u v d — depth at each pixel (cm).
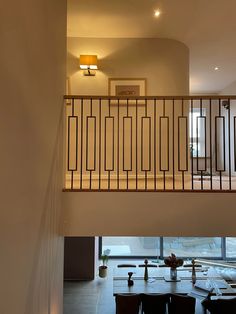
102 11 414
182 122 507
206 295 500
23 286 196
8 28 160
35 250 226
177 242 873
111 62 504
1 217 154
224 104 796
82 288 671
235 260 855
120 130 498
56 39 300
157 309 476
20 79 184
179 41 513
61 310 340
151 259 852
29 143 207
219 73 690
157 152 499
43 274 252
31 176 213
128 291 513
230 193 335
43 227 250
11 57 166
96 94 498
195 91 859
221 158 828
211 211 335
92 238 729
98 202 337
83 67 493
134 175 495
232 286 585
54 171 294
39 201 237
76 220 336
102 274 729
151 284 549
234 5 398
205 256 866
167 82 505
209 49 546
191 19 438
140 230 334
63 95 342
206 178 634
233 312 457
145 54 505
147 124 499
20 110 185
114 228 335
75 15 426
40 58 235
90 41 503
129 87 502
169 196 337
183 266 665
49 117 270
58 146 315
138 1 390
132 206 337
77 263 729
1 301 155
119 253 871
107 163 491
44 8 247
